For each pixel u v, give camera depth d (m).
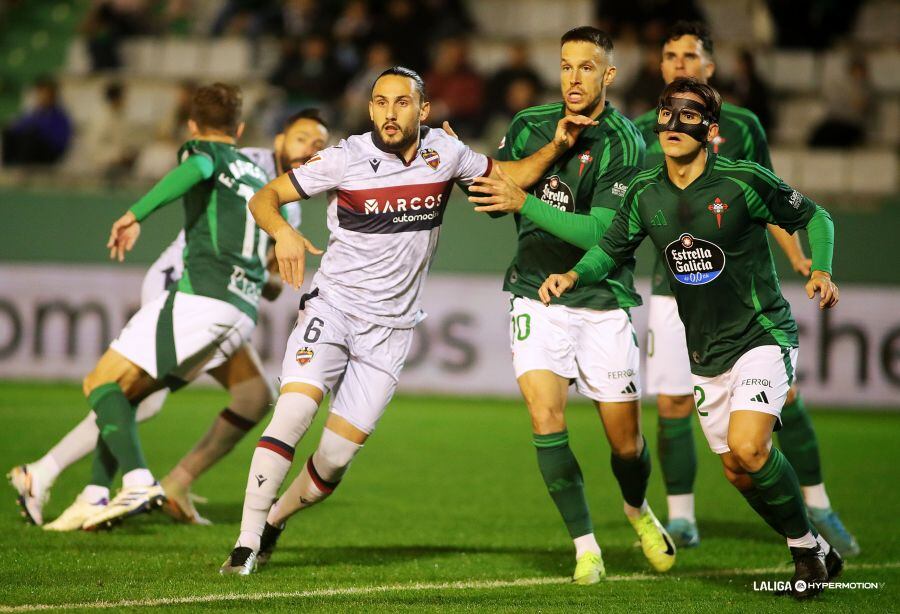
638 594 16.25
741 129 21.05
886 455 33.56
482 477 28.52
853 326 43.44
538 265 18.17
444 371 45.09
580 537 17.27
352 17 58.62
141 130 61.03
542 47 62.41
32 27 69.25
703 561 19.20
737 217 15.95
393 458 31.42
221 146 20.62
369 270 17.20
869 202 44.50
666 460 20.83
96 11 64.12
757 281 16.28
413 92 16.62
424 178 17.05
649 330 21.22
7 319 45.50
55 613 13.98
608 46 17.86
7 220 45.78
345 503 24.48
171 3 69.50
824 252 16.27
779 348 16.25
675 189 16.27
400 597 15.53
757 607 15.48
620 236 16.98
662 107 15.93
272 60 62.78
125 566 17.03
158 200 19.56
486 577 17.23
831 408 43.47
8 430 33.69
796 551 16.39
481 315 44.81
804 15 60.75
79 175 51.25
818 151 53.97
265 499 16.72
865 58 60.19
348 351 17.28
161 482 21.06
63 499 23.66
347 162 16.86
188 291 20.19
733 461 17.23
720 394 16.83
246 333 20.78
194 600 14.84
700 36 21.22
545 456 17.28
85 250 45.66
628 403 18.05
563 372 17.84
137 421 22.36
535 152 18.50
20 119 55.06
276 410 16.70
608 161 17.86
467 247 44.91
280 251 16.11
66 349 45.41
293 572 17.11
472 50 61.75
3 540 19.08
